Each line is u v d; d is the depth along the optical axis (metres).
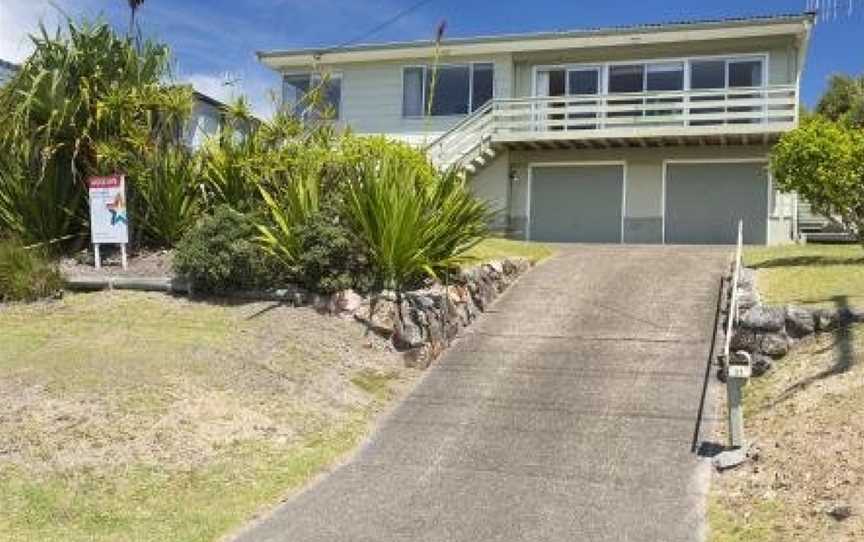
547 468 9.22
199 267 13.27
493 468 9.29
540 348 12.70
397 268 13.07
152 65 16.31
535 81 26.16
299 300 13.10
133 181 15.71
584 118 25.22
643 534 7.66
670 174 24.47
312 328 12.50
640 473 8.97
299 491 8.85
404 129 27.14
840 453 8.38
